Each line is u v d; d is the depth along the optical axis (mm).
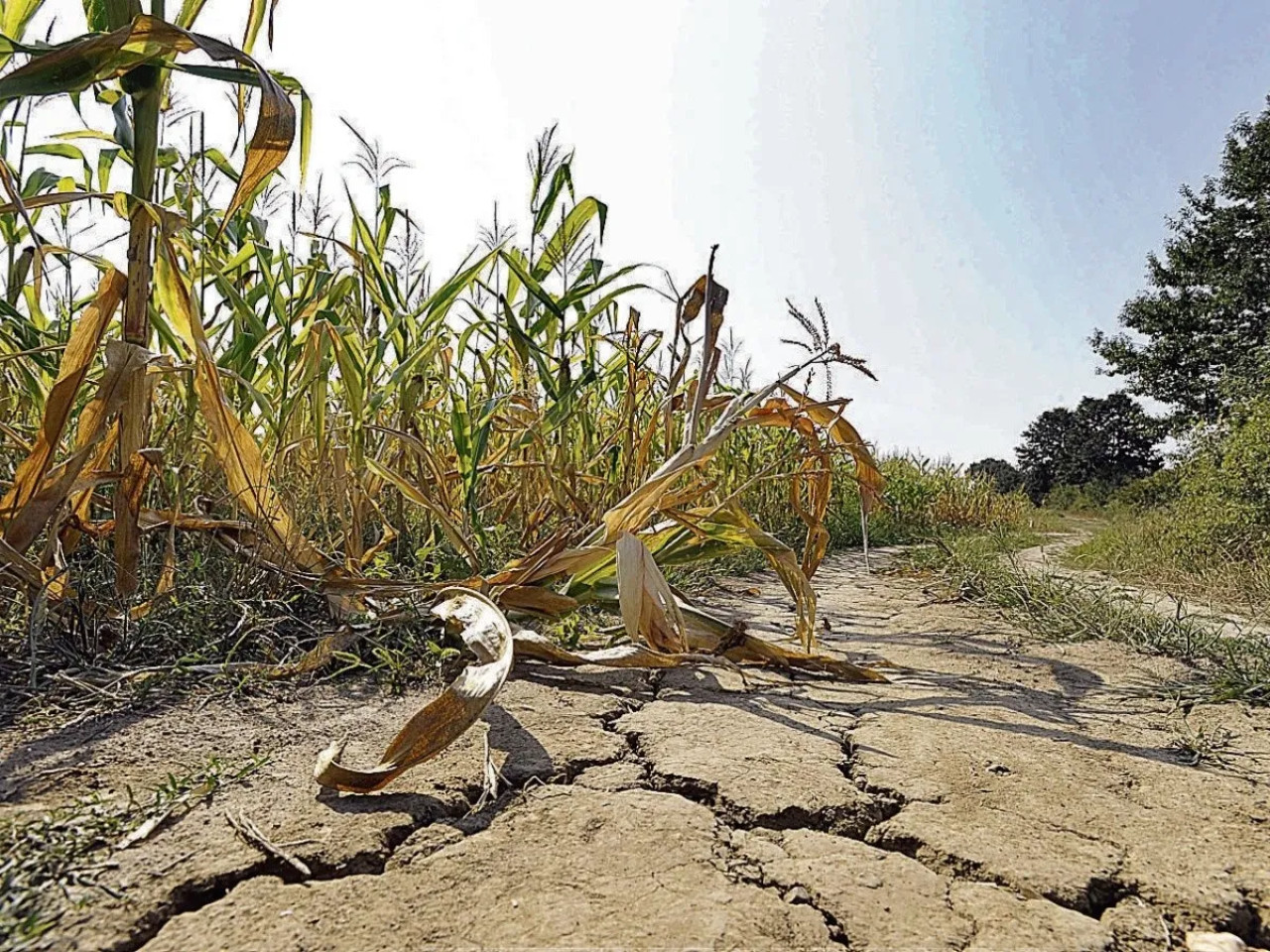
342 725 1701
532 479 3312
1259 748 1784
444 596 2324
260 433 2936
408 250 3379
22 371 2162
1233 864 1228
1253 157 19625
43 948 915
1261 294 18859
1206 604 4172
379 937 970
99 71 1769
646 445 3062
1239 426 6258
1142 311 20797
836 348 2518
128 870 1078
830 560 5871
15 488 1771
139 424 1905
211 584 2283
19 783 1319
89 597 2025
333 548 2582
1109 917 1100
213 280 2428
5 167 1756
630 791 1429
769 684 2250
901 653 2791
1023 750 1728
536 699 1951
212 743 1555
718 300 2529
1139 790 1515
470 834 1251
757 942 984
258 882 1082
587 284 2938
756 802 1382
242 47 2109
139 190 1943
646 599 2154
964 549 5145
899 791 1470
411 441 2518
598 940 974
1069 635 3057
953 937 1018
